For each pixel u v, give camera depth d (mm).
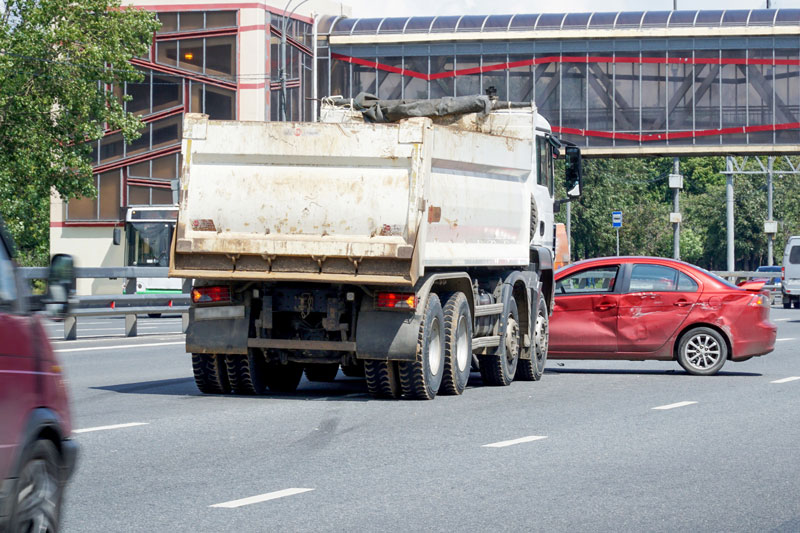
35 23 50688
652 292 23031
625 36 72500
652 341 22938
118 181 71312
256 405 17344
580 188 24344
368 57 75500
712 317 22734
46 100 50562
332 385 20891
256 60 69688
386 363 17703
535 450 13352
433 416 16188
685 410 17172
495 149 19734
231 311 18094
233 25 69812
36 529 7781
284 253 17312
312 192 17391
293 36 73250
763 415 16641
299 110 74125
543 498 10672
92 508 10094
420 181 17109
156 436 14203
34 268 27547
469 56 74500
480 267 20266
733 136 72625
